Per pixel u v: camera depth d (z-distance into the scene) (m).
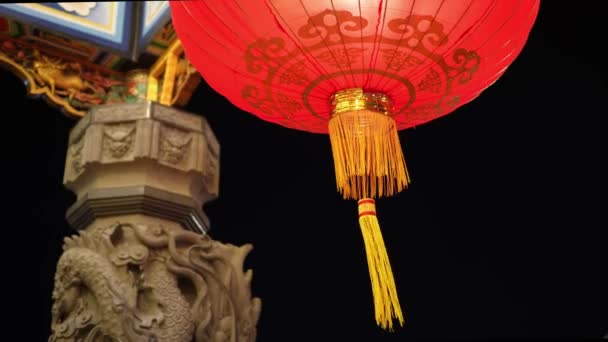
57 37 5.11
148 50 5.34
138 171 4.27
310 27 2.75
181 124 4.46
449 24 2.77
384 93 3.10
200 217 4.49
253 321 4.24
